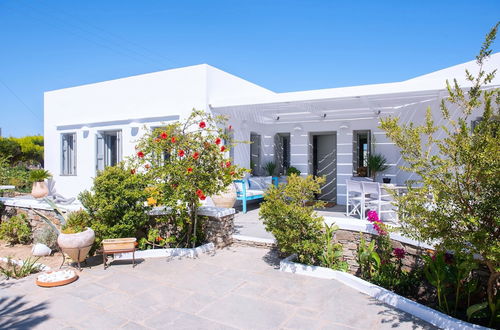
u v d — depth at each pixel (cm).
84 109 1137
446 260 389
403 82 654
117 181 584
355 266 532
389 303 400
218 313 379
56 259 650
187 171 566
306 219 484
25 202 817
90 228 556
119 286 459
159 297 422
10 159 1878
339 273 474
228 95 980
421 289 438
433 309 370
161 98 956
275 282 469
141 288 451
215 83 916
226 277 489
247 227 752
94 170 1104
